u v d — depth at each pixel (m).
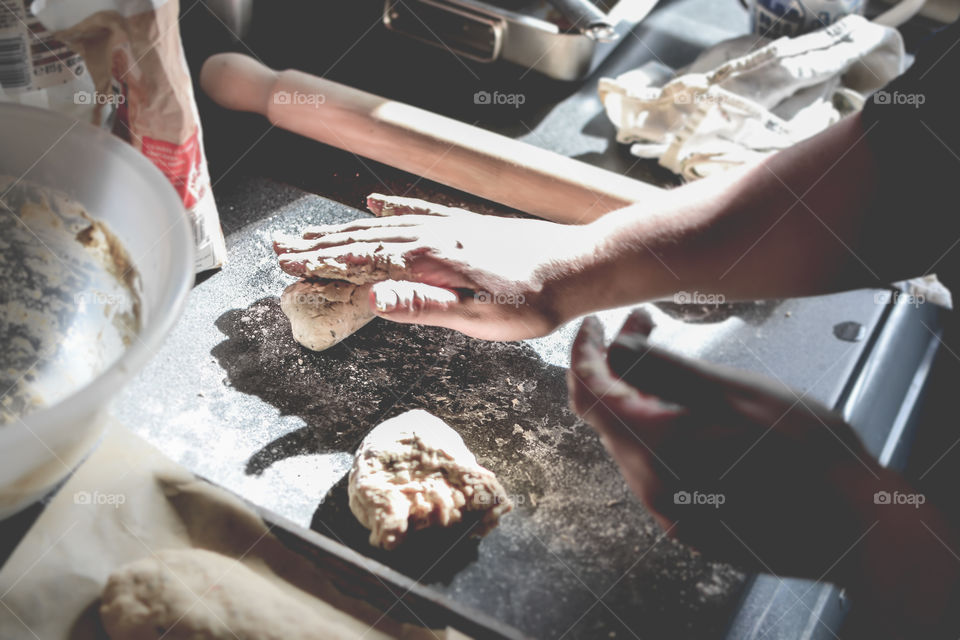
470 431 0.64
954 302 0.71
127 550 0.58
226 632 0.55
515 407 0.66
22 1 0.59
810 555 0.57
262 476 0.61
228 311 0.69
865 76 0.87
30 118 0.57
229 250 0.73
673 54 0.95
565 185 0.77
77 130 0.58
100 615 0.56
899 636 0.56
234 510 0.59
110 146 0.57
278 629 0.55
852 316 0.73
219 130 0.83
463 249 0.68
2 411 0.58
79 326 0.60
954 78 0.61
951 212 0.63
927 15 0.98
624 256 0.67
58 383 0.59
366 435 0.63
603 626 0.57
